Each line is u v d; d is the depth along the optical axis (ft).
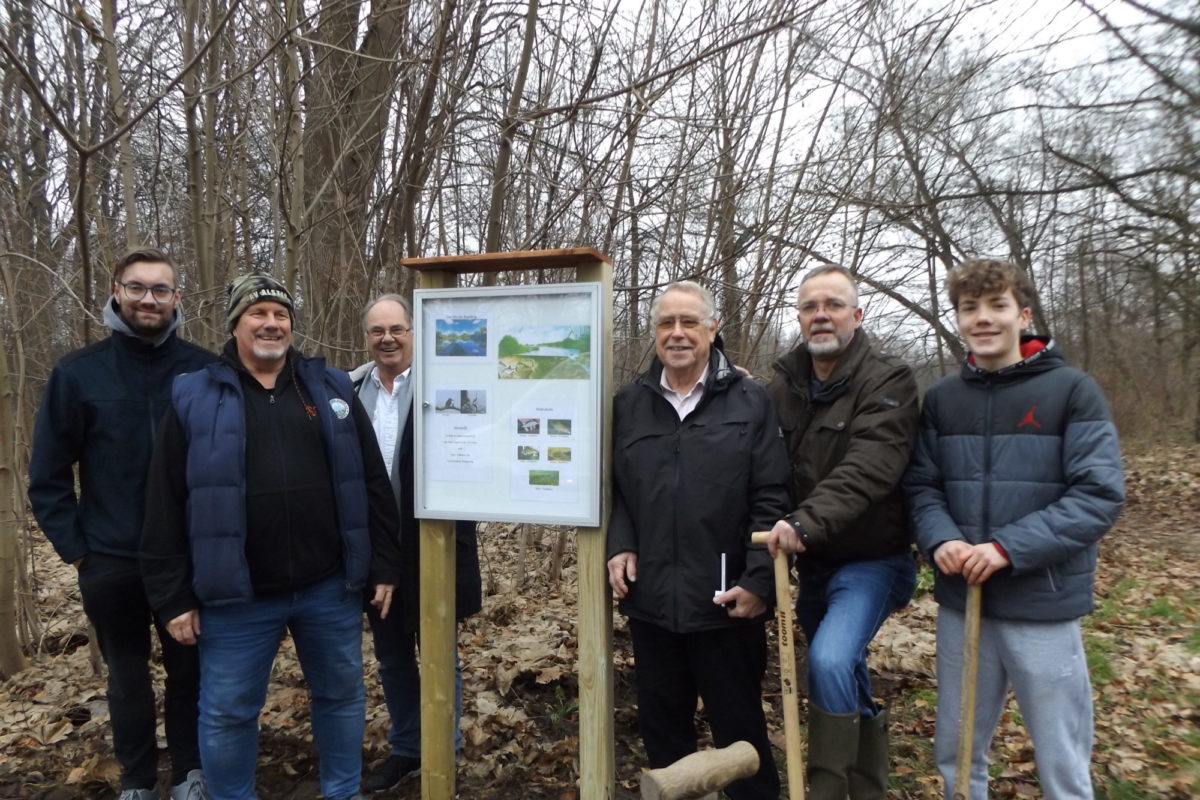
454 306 9.36
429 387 9.48
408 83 15.64
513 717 12.42
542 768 11.23
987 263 8.25
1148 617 20.01
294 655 15.20
